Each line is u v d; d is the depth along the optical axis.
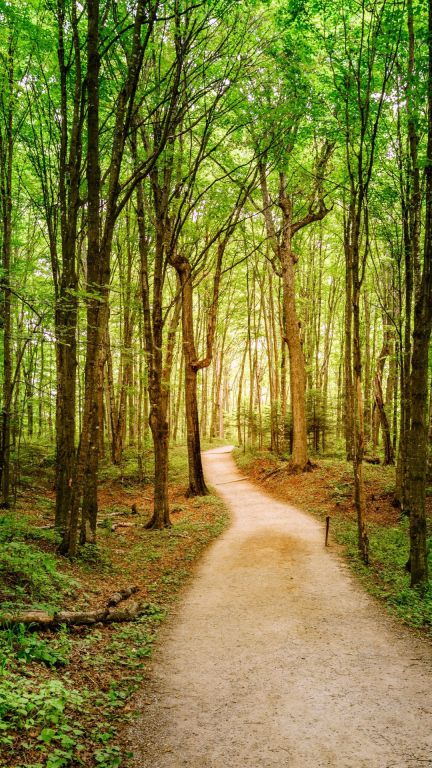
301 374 22.66
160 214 13.62
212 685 5.69
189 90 12.68
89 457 11.34
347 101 10.76
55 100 12.64
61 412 12.77
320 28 12.22
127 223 19.70
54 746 4.10
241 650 6.67
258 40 13.11
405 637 7.05
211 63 12.30
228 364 55.34
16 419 15.00
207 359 19.45
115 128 10.20
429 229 8.62
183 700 5.35
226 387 56.38
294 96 13.62
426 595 8.38
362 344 28.31
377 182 13.80
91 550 10.33
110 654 6.24
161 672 6.02
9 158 13.14
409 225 12.84
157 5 9.13
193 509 17.97
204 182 16.88
